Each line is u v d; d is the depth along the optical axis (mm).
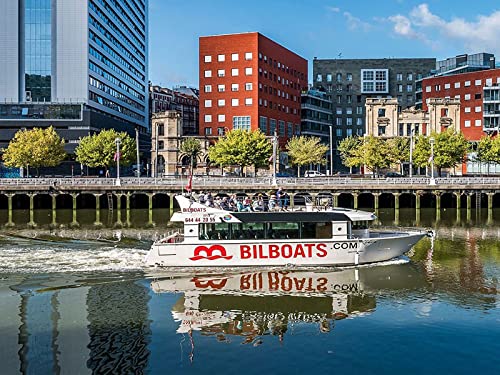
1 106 104375
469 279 28062
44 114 105125
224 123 113062
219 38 113312
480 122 123500
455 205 71438
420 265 31219
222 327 21031
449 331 20406
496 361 17844
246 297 24812
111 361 17984
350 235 30391
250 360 18000
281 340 19672
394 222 53469
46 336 20000
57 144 91500
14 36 107125
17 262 30828
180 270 29297
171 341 19609
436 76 136500
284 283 27078
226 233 29906
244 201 32438
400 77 151000
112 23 127562
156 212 64875
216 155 91375
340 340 19641
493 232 45688
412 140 95312
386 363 17734
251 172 104875
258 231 30016
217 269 29484
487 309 23000
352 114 150250
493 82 121688
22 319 21719
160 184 68812
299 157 103438
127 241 39656
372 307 23359
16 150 87875
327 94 149750
